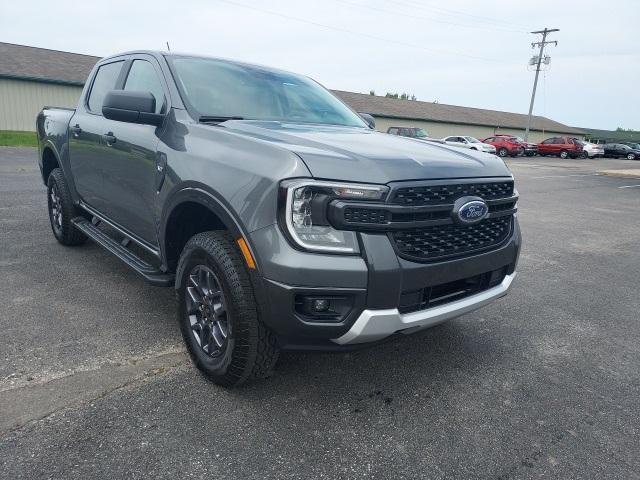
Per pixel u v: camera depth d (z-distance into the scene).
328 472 2.17
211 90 3.46
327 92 4.43
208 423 2.45
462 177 2.64
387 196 2.31
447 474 2.20
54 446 2.21
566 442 2.48
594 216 10.10
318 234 2.26
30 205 7.57
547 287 5.10
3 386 2.67
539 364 3.33
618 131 74.56
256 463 2.19
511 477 2.21
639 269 5.98
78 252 5.17
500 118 52.28
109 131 3.80
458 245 2.67
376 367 3.15
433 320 2.54
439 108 48.31
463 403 2.79
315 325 2.28
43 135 5.37
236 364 2.56
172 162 2.96
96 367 2.92
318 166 2.29
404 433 2.47
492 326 3.97
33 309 3.69
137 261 3.63
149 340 3.30
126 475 2.06
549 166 27.08
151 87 3.59
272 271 2.26
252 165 2.45
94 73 4.77
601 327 4.06
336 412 2.62
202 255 2.67
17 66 27.11
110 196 3.93
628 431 2.60
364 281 2.27
